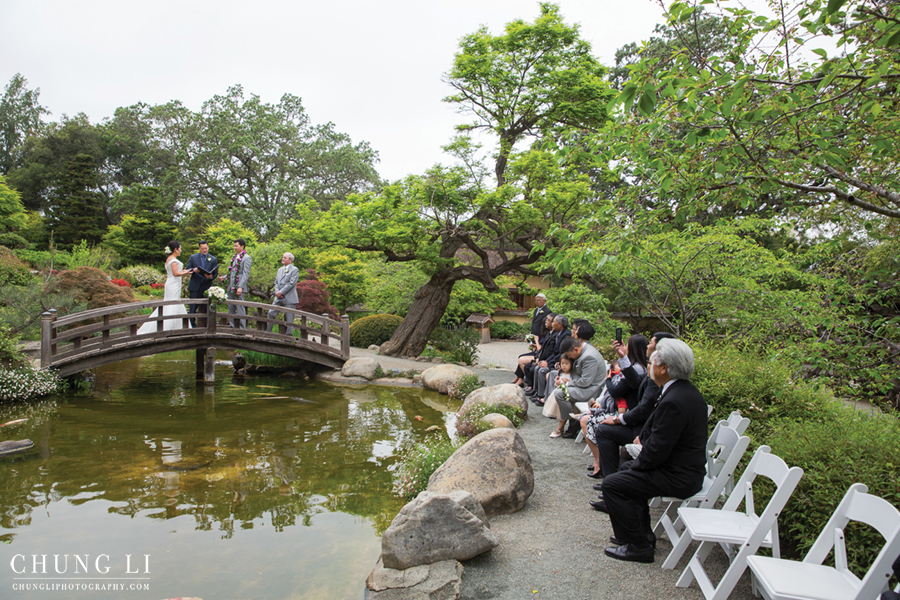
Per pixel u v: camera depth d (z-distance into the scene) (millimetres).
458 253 19531
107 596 3275
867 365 4285
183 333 10461
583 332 6188
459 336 17828
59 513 4559
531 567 3350
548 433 6785
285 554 3896
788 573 2459
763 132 3662
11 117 48250
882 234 4672
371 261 23188
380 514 4668
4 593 3287
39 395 8898
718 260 6926
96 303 14227
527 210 12023
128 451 6297
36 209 42938
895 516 2174
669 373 3301
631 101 3168
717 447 3881
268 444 6766
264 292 20188
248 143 40094
